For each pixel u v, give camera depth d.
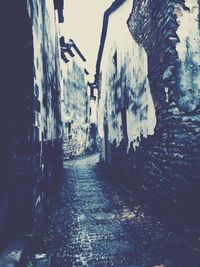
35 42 4.86
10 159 4.36
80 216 6.57
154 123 6.50
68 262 4.28
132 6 8.24
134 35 8.12
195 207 5.19
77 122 24.16
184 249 4.52
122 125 10.20
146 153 7.11
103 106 15.62
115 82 11.55
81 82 26.02
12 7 4.06
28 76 4.49
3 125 4.24
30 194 4.34
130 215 6.42
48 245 4.89
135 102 8.19
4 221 3.99
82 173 13.64
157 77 6.21
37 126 4.84
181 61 5.50
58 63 12.48
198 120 5.45
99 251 4.63
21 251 3.61
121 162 10.48
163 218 5.79
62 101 18.84
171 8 5.48
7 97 4.39
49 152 7.10
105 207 7.25
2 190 4.04
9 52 4.41
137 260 4.26
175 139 5.40
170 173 5.56
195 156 5.36
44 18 6.65
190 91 5.48
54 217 6.53
